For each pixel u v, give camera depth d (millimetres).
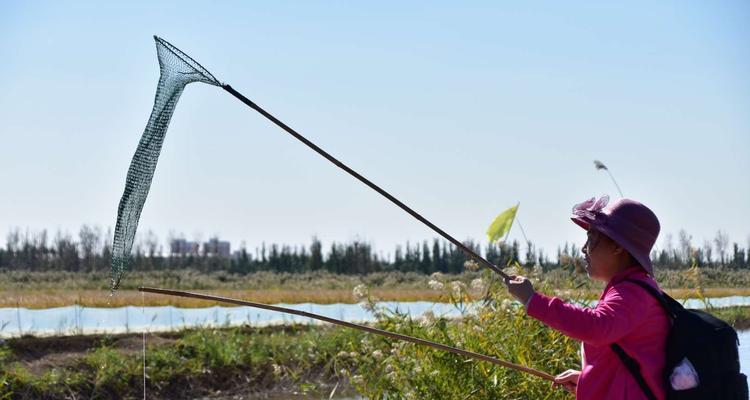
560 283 7828
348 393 11875
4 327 13453
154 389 12047
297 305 20891
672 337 3945
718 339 3891
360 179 4551
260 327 15336
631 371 3963
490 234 8836
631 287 4012
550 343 6914
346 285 32125
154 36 4414
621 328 3910
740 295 11211
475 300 7621
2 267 37625
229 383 12586
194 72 4406
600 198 4289
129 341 13469
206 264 40438
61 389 11320
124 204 4324
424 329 7145
